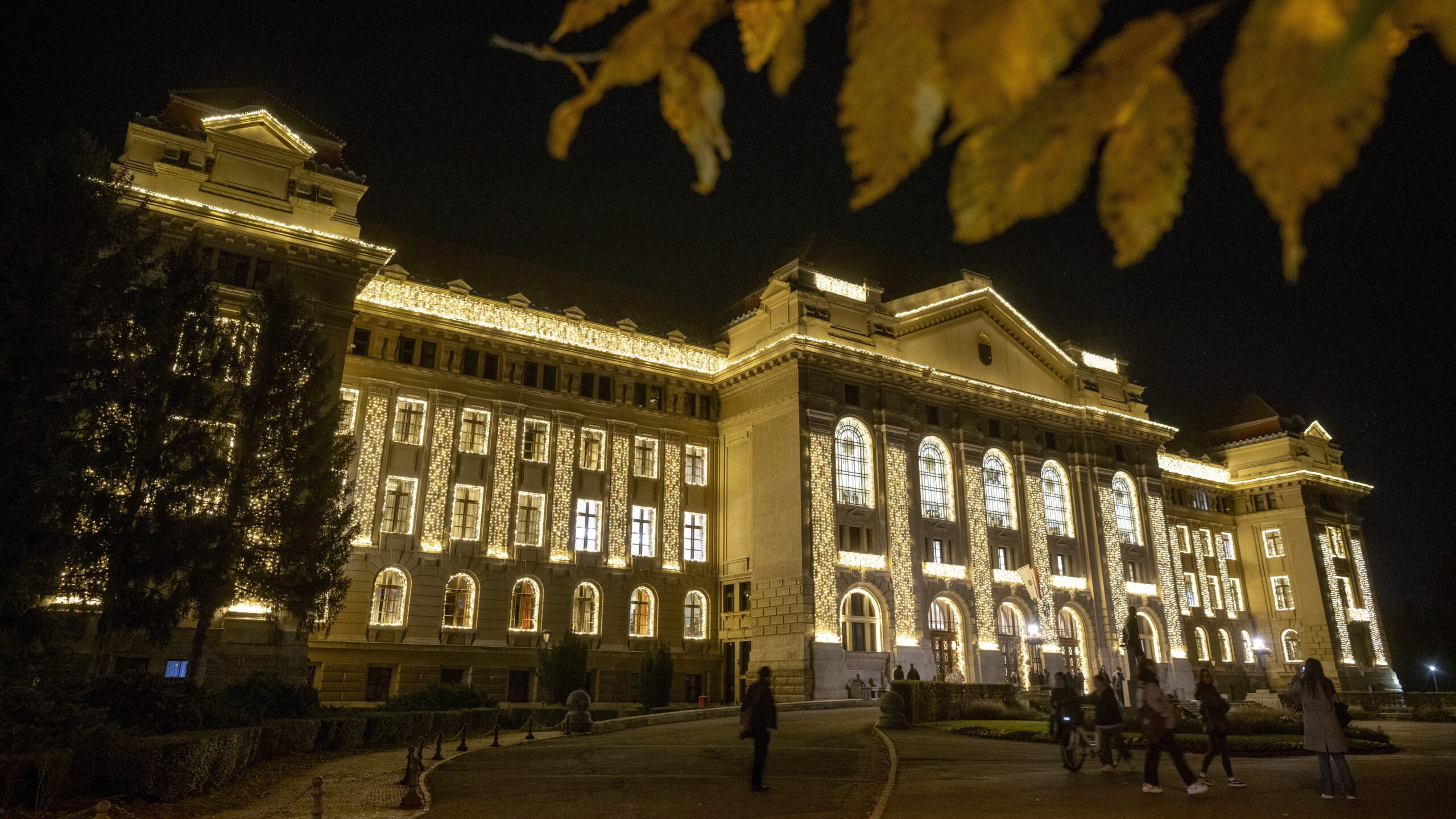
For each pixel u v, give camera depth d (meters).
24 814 14.98
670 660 46.66
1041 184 1.47
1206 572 81.81
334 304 41.47
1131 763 20.38
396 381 47.75
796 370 52.47
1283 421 86.56
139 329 26.19
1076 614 61.47
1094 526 63.28
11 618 22.55
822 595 49.22
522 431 50.88
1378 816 13.41
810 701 42.78
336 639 42.62
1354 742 24.62
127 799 16.78
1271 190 1.37
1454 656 86.62
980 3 1.39
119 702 20.47
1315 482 82.75
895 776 19.52
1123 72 1.45
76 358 23.92
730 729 30.72
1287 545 82.19
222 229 39.31
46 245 24.44
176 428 26.38
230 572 27.44
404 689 43.69
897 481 54.31
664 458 55.12
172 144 40.50
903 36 1.41
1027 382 64.69
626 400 55.16
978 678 54.12
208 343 27.59
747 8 1.88
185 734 19.17
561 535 50.47
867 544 52.53
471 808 16.84
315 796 13.88
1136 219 1.51
